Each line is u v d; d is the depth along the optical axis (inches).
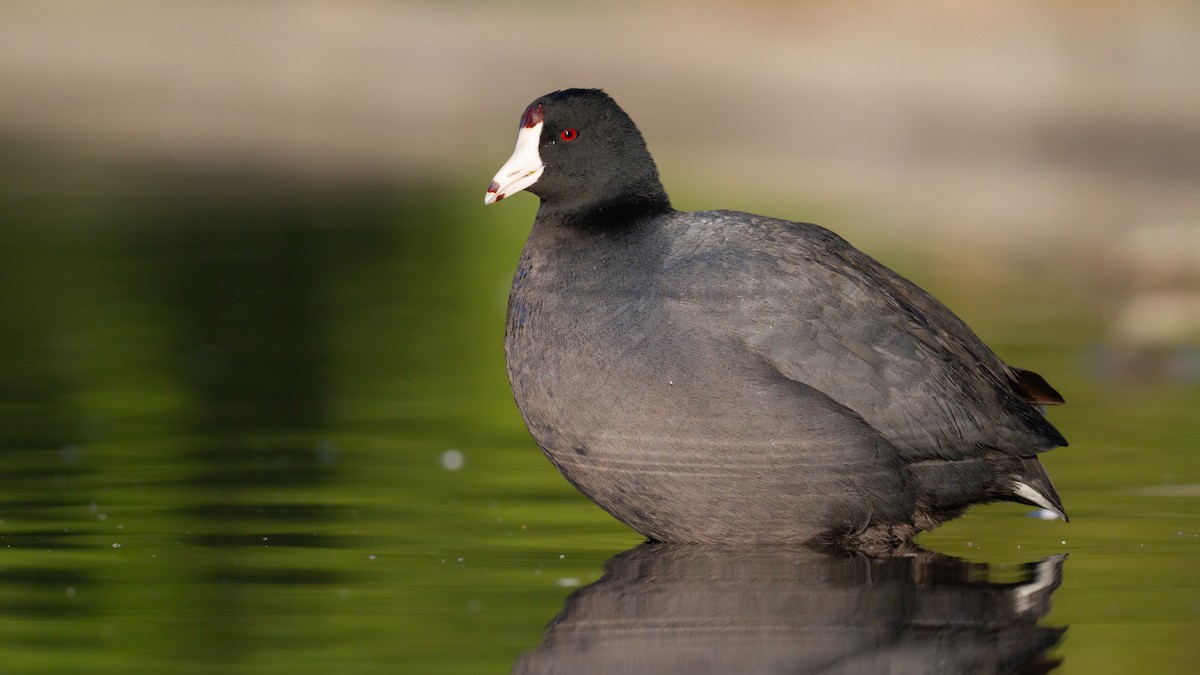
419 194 1220.5
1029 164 1389.0
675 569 358.9
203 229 1023.6
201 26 1996.8
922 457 378.0
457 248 995.3
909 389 374.0
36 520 393.7
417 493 433.4
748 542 379.6
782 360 368.5
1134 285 857.5
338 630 303.4
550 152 393.7
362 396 578.9
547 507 421.1
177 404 559.2
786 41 1772.9
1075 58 1663.4
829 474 368.8
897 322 381.7
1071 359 663.8
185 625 306.5
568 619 313.6
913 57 1697.8
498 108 1707.7
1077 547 378.3
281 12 2000.5
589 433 373.4
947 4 1759.4
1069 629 306.2
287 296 812.6
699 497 370.3
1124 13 1717.5
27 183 1224.2
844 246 402.6
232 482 441.1
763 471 366.6
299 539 378.9
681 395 364.2
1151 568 355.6
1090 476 454.9
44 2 2090.3
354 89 1806.1
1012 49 1686.8
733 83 1672.0
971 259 924.6
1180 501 424.2
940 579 348.5
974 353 399.9
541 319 381.1
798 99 1630.2
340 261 930.1
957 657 290.0
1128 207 1147.3
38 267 871.1
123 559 357.4
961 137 1504.7
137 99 1770.4
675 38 1798.7
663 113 1593.3
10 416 532.1
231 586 336.2
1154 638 299.0
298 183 1263.5
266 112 1716.3
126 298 790.5
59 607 319.0
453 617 314.0
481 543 379.9
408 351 673.6
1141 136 1492.4
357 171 1341.0
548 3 1921.8
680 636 303.4
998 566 361.4
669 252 380.2
